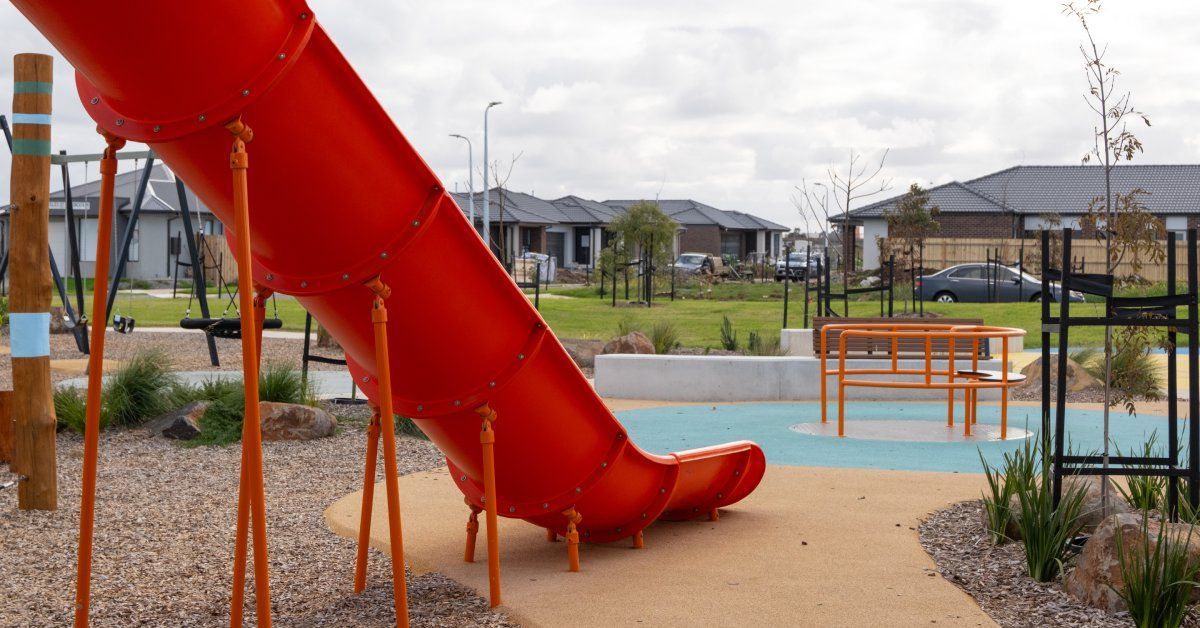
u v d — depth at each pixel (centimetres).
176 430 999
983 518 634
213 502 743
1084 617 471
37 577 559
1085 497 602
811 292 3978
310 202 420
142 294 4122
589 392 539
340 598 525
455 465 572
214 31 365
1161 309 600
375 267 439
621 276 4809
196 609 513
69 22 354
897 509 702
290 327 2603
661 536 643
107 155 416
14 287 709
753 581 535
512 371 503
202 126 381
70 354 1881
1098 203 682
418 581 551
